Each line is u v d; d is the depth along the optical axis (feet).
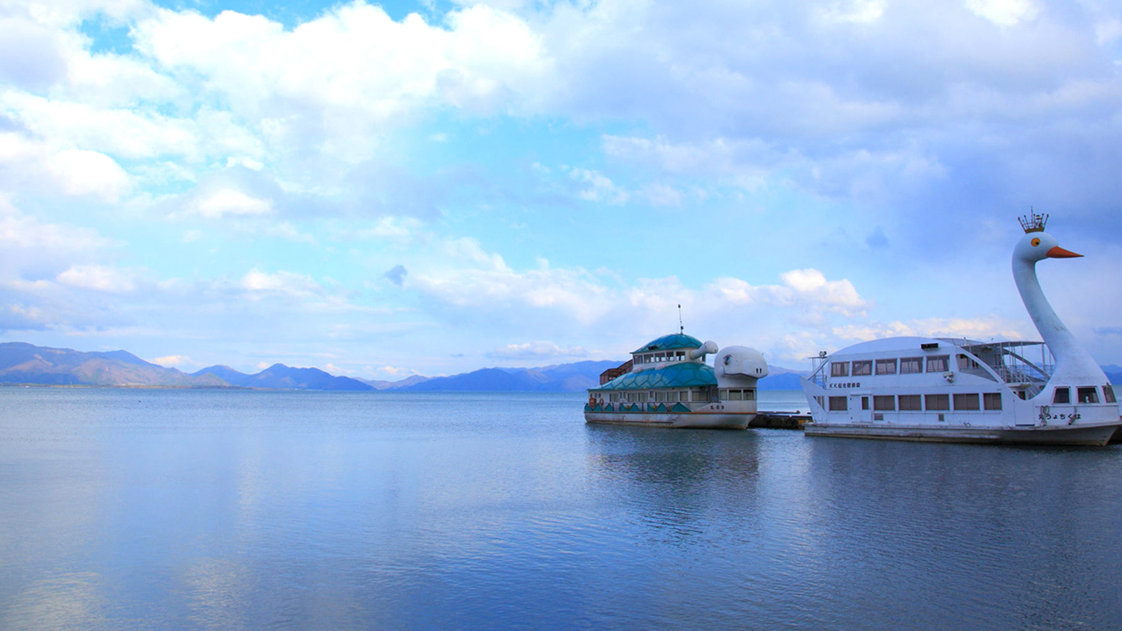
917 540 99.35
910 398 228.63
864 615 71.61
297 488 150.71
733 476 161.89
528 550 96.94
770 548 96.48
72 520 117.19
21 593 79.82
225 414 555.69
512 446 252.42
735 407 313.73
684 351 346.13
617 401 367.25
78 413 542.16
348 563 91.04
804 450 213.66
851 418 245.86
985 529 105.29
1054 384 197.47
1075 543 97.04
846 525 109.09
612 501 132.57
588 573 86.22
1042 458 181.47
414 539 103.40
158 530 109.81
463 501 133.90
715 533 105.50
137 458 211.20
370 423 431.02
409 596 78.38
